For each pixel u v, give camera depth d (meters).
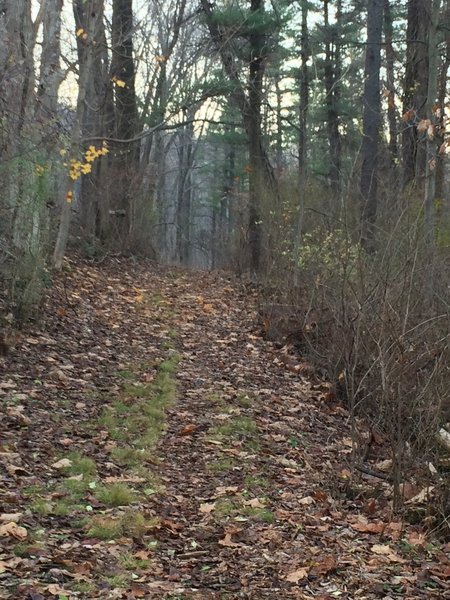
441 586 3.95
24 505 4.43
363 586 3.84
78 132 12.32
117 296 12.77
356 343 6.36
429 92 8.68
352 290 7.34
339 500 5.36
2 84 9.37
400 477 5.26
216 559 4.08
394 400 5.64
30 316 8.88
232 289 15.45
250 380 8.76
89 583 3.53
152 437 6.25
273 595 3.66
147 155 22.89
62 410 6.51
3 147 8.66
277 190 15.52
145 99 19.30
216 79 16.12
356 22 23.56
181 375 8.52
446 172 18.47
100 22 13.21
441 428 5.43
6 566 3.56
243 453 6.17
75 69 14.39
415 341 6.10
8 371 7.14
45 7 11.22
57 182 12.74
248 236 17.52
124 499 4.76
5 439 5.50
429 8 12.88
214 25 16.95
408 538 4.68
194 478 5.51
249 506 4.98
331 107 23.89
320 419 7.71
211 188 38.62
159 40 21.50
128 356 8.97
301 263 11.70
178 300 13.65
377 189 14.42
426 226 8.42
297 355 9.98
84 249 16.00
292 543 4.39
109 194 18.28
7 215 8.73
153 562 3.96
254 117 17.16
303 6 21.14
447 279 7.37
